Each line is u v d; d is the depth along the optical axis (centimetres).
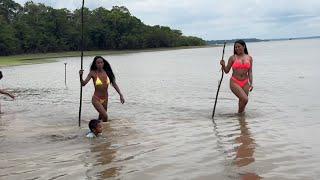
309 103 1641
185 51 12619
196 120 1343
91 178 798
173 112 1514
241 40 1449
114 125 1284
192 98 1917
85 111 1583
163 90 2305
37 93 2286
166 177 794
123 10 14025
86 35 12406
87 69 4672
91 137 1123
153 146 1016
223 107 1608
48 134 1180
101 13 13538
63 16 12094
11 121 1391
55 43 11588
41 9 12269
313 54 7250
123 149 995
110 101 1859
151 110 1571
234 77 1450
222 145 1009
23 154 978
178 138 1094
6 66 5741
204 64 5222
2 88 2606
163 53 10931
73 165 882
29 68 5141
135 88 2445
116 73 3853
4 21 10481
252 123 1267
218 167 842
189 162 880
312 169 816
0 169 866
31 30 11144
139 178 793
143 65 5244
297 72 3250
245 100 1424
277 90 2109
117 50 13225
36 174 829
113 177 801
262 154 923
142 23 14488
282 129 1171
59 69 4797
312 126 1202
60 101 1908
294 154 916
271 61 5234
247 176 785
